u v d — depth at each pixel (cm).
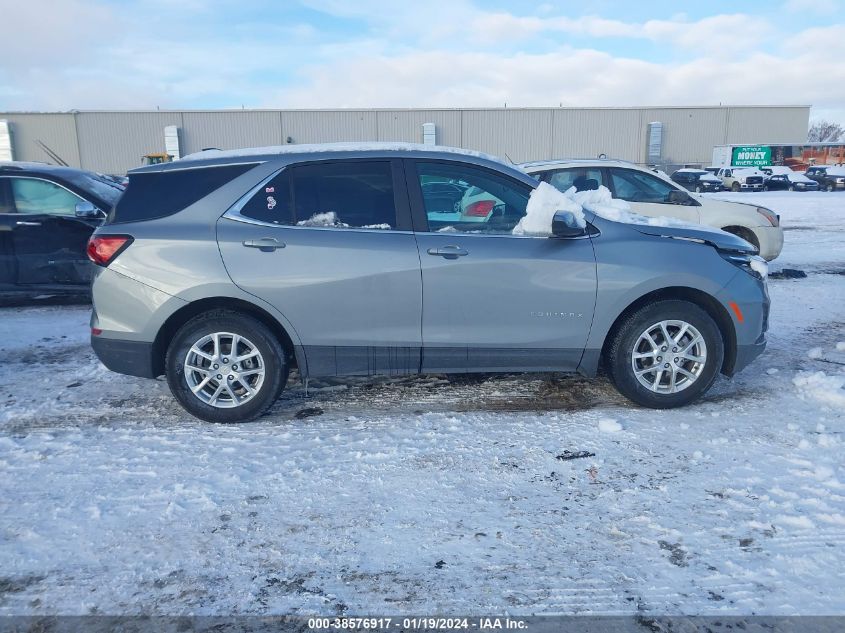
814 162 4778
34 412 484
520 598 276
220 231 440
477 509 343
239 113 5341
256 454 409
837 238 1544
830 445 405
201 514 342
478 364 461
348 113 5397
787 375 539
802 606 268
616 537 317
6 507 350
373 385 529
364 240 442
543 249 450
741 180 4144
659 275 452
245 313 448
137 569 299
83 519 338
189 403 449
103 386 541
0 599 279
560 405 483
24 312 823
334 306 441
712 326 457
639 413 463
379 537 320
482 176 461
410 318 446
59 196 820
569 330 455
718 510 337
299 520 335
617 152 5584
